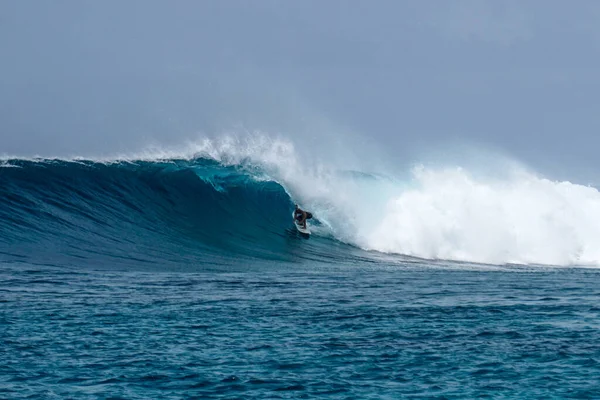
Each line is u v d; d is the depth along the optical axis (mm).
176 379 62125
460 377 63719
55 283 100812
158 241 137125
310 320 83125
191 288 101812
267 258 135625
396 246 156500
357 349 71562
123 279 106875
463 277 123812
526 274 133375
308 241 151625
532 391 60344
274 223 154750
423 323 82562
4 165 143250
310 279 114625
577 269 148875
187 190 153500
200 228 146750
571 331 79438
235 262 129375
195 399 57844
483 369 65812
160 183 153000
